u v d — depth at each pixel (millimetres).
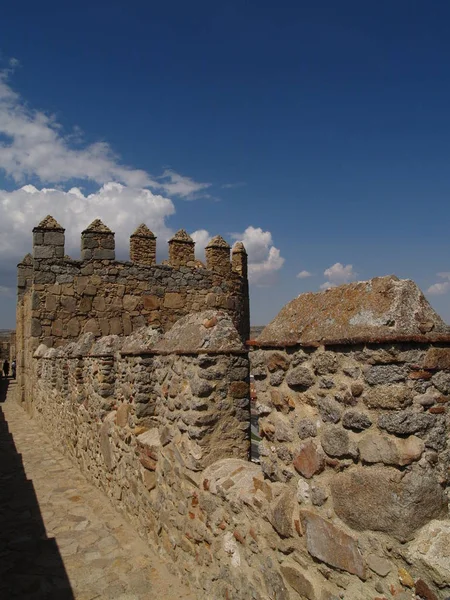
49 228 14242
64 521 6301
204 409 4359
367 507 2475
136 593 4418
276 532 3158
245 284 18531
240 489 3715
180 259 16047
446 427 2410
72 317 14328
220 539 3873
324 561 2740
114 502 6773
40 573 4852
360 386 2572
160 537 5094
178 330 5164
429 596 2176
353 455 2594
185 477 4531
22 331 20469
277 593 3123
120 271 14977
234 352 4484
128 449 6262
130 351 6328
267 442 3352
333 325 2820
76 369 9516
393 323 2461
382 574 2391
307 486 2918
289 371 3123
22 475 8742
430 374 2402
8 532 5949
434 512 2320
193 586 4285
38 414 14930
